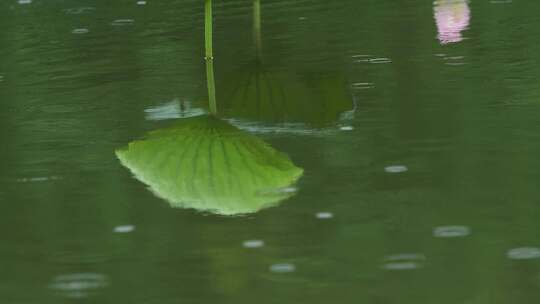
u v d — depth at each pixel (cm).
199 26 930
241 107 692
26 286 442
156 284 438
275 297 419
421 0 961
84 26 948
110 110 702
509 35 818
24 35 927
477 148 575
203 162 592
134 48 866
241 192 545
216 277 442
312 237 480
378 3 964
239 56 823
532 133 593
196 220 511
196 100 716
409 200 515
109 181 570
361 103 677
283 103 695
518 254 449
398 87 705
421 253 457
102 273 452
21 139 649
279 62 796
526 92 670
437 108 653
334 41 843
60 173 585
